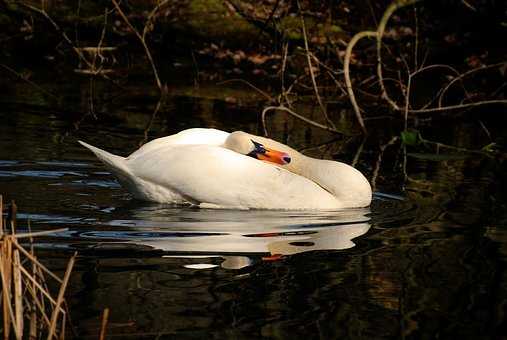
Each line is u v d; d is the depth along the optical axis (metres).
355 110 19.12
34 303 7.87
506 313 8.95
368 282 9.66
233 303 8.88
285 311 8.74
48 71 23.56
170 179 12.56
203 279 9.52
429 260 10.48
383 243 11.11
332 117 20.81
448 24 28.12
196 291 9.16
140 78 23.62
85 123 17.78
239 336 8.11
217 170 12.56
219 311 8.66
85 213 11.86
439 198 13.52
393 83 24.58
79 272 9.55
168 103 20.64
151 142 13.12
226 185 12.54
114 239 10.76
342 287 9.48
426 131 19.55
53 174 13.77
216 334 8.12
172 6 27.14
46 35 25.78
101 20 26.08
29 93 20.64
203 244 10.73
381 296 9.27
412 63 25.69
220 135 13.41
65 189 12.99
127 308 8.62
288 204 12.66
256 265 10.04
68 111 18.88
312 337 8.17
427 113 21.62
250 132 18.11
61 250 10.24
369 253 10.66
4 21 25.73
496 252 10.84
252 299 9.00
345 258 10.44
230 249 10.59
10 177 13.41
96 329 8.12
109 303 8.73
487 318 8.83
